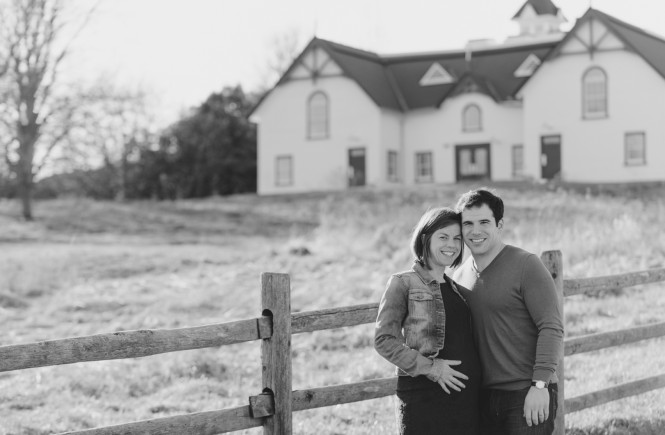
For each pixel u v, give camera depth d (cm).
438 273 555
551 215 2455
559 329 542
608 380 990
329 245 2280
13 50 3616
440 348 538
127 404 981
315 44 4881
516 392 550
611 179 4331
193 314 1533
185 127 5784
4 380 1086
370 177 4762
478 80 4712
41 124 3703
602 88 4353
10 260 2294
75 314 1555
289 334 596
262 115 5009
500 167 4691
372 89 4791
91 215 3631
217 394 1022
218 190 5681
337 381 1046
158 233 3159
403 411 542
